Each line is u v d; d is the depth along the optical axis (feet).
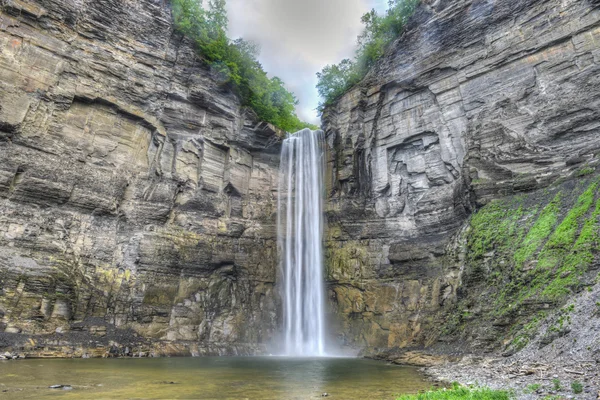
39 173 84.69
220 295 108.37
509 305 66.64
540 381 38.04
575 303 53.72
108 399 33.32
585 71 81.97
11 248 77.61
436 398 29.40
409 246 104.17
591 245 60.29
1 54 83.66
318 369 63.36
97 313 86.53
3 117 81.51
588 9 83.76
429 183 108.58
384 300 104.01
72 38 94.22
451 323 78.07
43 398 33.01
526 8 93.40
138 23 105.09
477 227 83.82
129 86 102.06
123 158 99.71
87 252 88.74
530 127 86.89
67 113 92.02
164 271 99.60
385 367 67.31
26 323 73.46
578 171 75.61
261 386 43.11
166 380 46.16
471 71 100.99
